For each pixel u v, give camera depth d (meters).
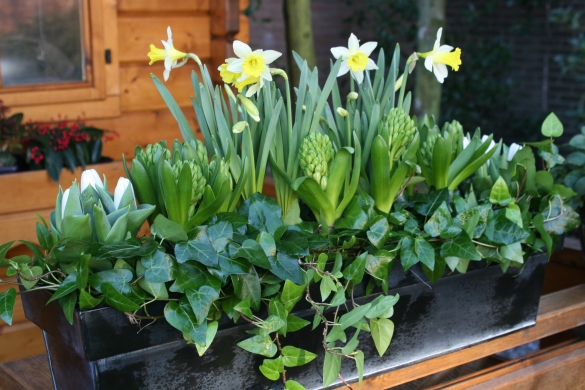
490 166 1.32
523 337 1.36
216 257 0.92
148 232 2.39
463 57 6.34
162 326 0.93
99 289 0.88
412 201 1.20
